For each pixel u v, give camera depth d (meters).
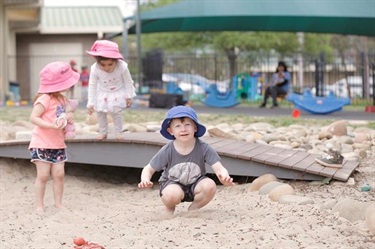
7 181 9.52
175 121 6.84
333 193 7.77
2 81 28.77
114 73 9.45
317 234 5.96
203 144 7.02
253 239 5.87
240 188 8.48
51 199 8.52
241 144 9.96
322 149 10.73
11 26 34.47
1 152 9.95
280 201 7.33
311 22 26.55
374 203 6.59
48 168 7.82
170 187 6.96
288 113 20.25
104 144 9.51
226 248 5.62
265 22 26.95
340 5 21.67
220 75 34.25
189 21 27.14
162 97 22.19
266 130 13.52
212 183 6.98
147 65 29.25
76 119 16.84
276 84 24.52
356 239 5.80
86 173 10.30
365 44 47.34
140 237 6.12
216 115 18.33
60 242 6.17
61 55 34.53
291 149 10.08
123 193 9.00
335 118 17.77
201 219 6.74
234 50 44.50
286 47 43.91
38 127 7.88
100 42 9.47
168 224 6.55
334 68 34.06
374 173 8.86
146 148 9.27
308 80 35.09
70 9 38.09
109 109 9.46
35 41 37.06
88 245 5.69
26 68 36.88
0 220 7.30
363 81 29.61
